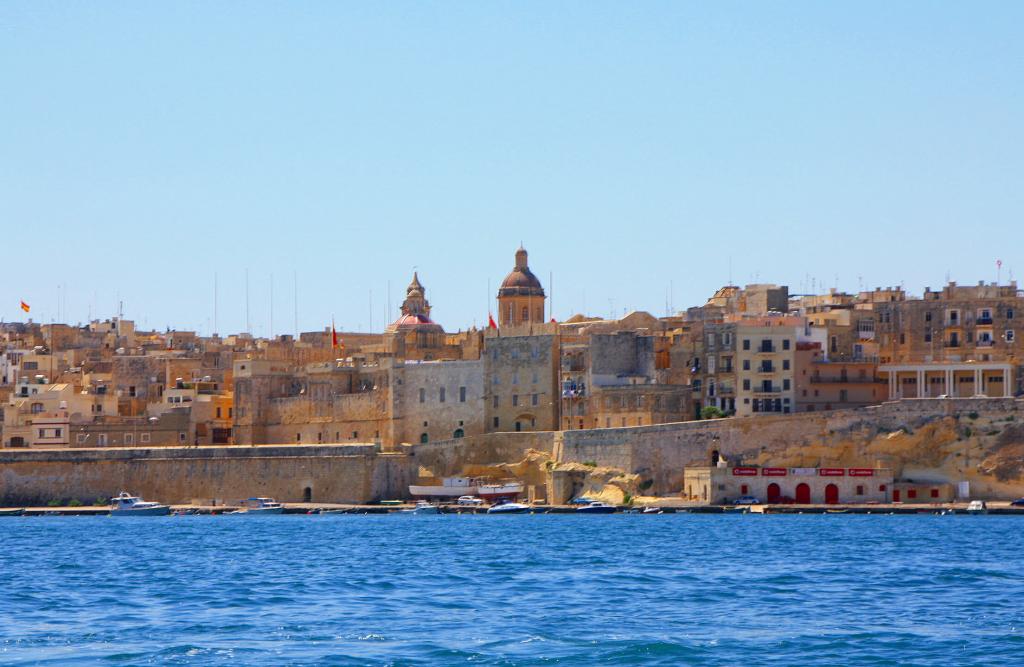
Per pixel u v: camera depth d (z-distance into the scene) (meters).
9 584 181.62
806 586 172.62
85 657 127.75
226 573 192.12
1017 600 159.62
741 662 125.12
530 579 180.88
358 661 125.06
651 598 162.75
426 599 162.75
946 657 127.06
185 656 127.75
